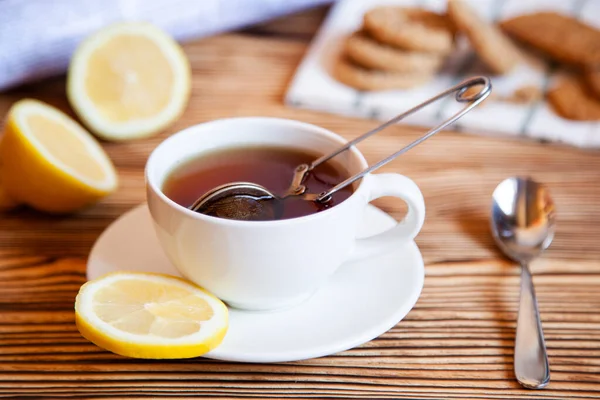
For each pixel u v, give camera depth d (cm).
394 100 81
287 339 56
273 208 57
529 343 58
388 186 58
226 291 58
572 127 78
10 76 81
